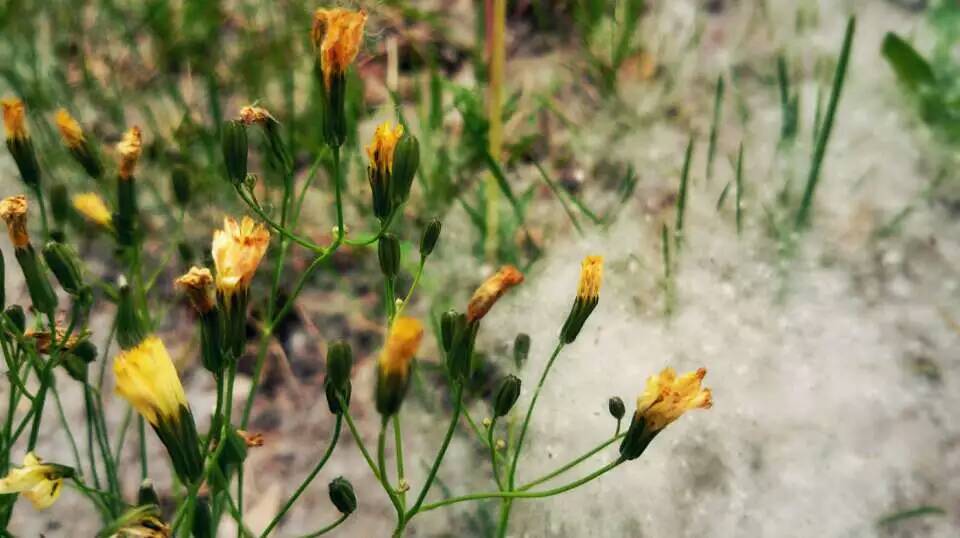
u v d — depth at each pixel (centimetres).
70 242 19
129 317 12
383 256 12
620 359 17
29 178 13
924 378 16
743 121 21
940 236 18
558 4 23
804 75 22
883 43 20
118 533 10
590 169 20
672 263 18
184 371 17
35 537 15
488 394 17
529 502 15
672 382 11
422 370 17
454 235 19
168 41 23
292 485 16
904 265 18
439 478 16
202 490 15
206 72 22
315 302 18
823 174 19
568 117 21
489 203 18
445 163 20
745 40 23
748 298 18
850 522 15
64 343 12
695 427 16
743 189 19
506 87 22
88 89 22
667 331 17
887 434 16
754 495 15
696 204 19
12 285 19
